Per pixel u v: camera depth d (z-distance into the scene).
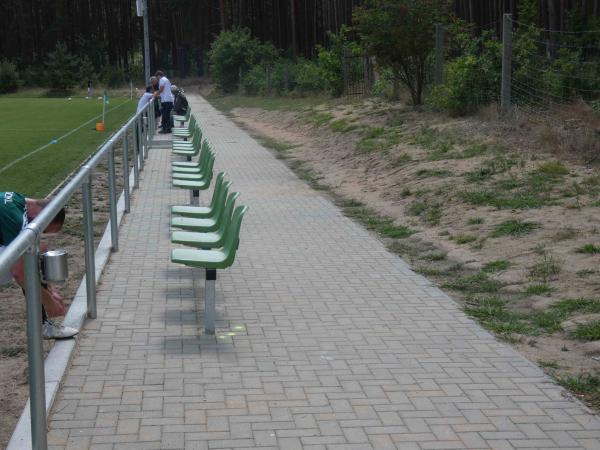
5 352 5.68
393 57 21.20
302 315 6.63
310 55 67.06
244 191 13.80
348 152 17.89
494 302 7.07
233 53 57.62
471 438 4.35
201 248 7.48
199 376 5.19
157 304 6.83
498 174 12.17
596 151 12.55
